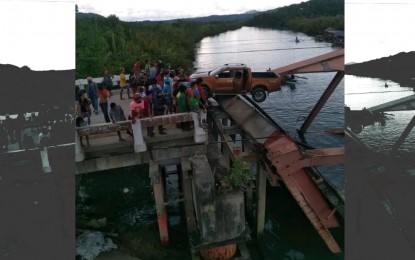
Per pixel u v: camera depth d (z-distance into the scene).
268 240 14.17
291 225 14.98
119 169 20.38
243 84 17.67
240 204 11.23
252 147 14.15
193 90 12.28
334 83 19.28
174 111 14.10
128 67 30.67
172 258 12.84
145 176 19.86
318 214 12.84
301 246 13.81
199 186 10.91
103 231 14.78
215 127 16.58
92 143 12.09
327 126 22.48
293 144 12.42
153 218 15.72
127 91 19.03
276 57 39.12
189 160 12.16
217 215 11.15
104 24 35.88
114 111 12.45
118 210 16.55
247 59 39.12
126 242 13.94
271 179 13.49
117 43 33.59
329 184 14.30
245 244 13.69
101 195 17.94
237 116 16.53
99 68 29.12
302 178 12.93
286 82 31.75
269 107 26.12
